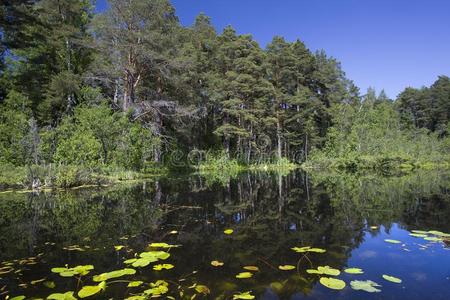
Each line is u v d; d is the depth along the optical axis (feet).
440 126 181.06
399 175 68.44
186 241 17.29
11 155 45.70
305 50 129.39
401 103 209.77
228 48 104.06
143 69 73.26
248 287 11.28
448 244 16.26
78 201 30.89
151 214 24.85
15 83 73.82
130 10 64.34
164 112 77.15
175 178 59.21
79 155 47.29
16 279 12.12
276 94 113.91
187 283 11.63
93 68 70.44
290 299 10.32
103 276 12.01
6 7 60.34
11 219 22.93
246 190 41.75
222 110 100.22
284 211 26.20
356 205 28.53
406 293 10.63
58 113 73.67
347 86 158.10
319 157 104.37
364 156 94.27
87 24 84.79
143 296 10.43
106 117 53.72
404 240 17.13
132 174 55.77
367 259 14.10
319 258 14.33
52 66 80.74
